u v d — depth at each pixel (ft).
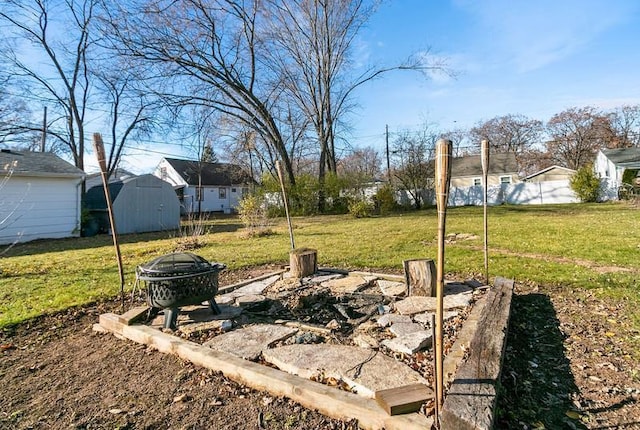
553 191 71.97
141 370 8.16
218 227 51.42
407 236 31.17
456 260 19.61
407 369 7.14
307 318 11.16
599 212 45.29
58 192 40.93
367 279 15.40
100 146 11.30
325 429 5.73
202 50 49.60
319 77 68.85
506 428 5.56
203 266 10.47
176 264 10.25
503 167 95.96
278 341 8.98
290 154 77.41
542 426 5.59
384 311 11.18
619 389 6.63
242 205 40.83
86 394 7.23
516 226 34.17
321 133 70.90
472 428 4.70
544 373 7.34
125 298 14.35
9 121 50.01
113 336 10.41
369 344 8.59
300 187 67.05
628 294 12.33
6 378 8.04
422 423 5.21
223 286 14.93
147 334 9.57
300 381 6.72
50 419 6.40
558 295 12.83
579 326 9.84
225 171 111.04
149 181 49.19
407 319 10.13
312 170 94.73
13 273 19.95
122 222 45.78
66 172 41.14
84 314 12.62
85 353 9.32
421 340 8.44
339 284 14.67
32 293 15.34
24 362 8.89
